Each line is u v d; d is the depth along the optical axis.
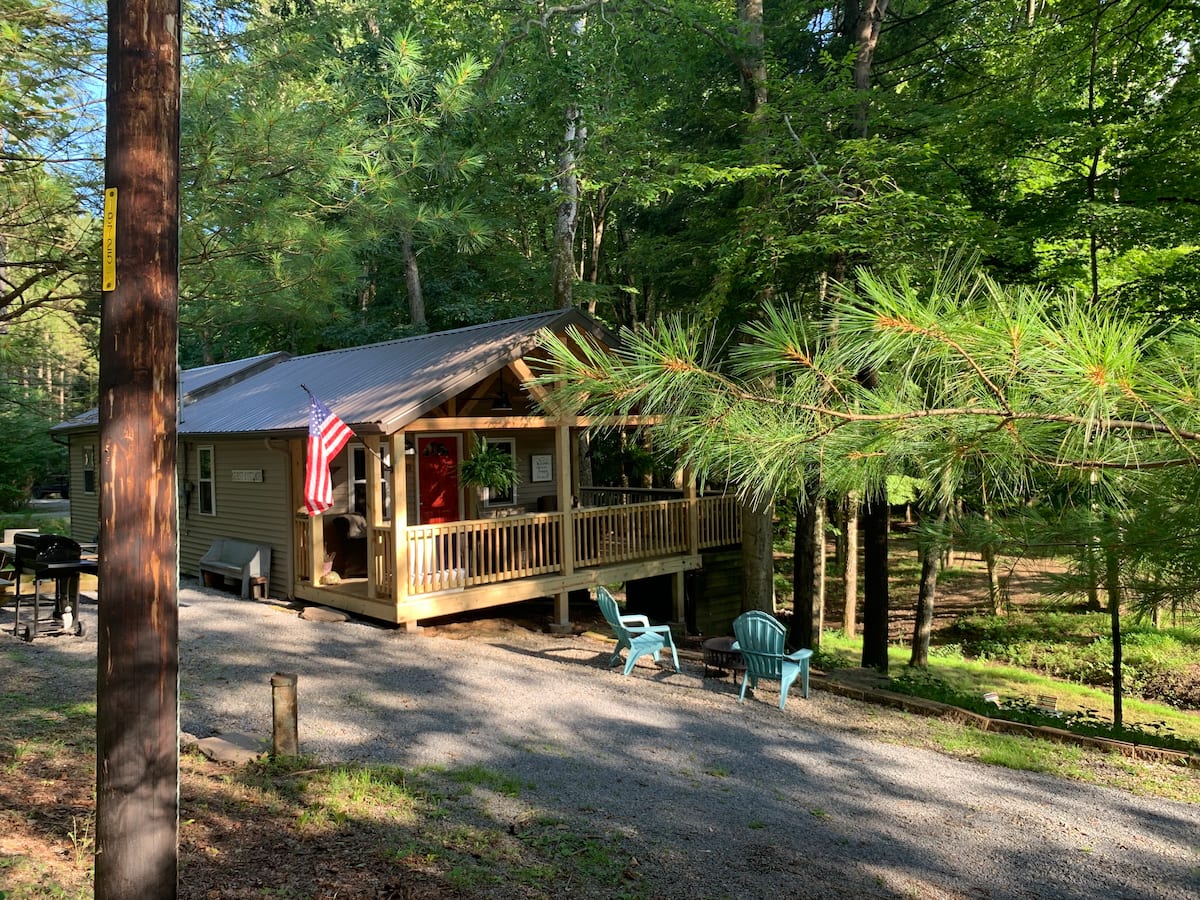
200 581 14.03
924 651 14.57
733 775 6.50
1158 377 2.33
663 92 17.03
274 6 11.59
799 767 6.80
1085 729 8.85
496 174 18.48
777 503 15.69
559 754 6.67
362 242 8.39
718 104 15.75
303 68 7.80
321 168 7.28
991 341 2.34
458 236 8.52
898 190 10.56
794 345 2.76
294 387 13.74
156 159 2.53
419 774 5.94
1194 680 14.71
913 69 14.85
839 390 2.85
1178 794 6.80
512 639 11.25
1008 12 13.97
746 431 2.87
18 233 7.29
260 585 12.43
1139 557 3.82
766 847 5.16
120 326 2.48
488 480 11.80
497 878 4.38
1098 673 15.39
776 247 11.42
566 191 17.97
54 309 7.94
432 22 15.43
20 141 6.58
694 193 16.72
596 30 15.91
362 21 15.10
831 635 17.97
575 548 12.48
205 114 6.78
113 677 2.44
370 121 8.80
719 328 14.09
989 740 8.00
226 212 7.27
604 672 9.66
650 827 5.32
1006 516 4.61
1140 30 10.60
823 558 16.33
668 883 4.55
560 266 18.48
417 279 22.66
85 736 6.17
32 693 7.24
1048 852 5.42
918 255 10.03
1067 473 3.19
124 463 2.46
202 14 8.21
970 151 11.66
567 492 12.21
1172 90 10.53
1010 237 10.37
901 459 2.95
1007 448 2.78
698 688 9.24
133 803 2.44
